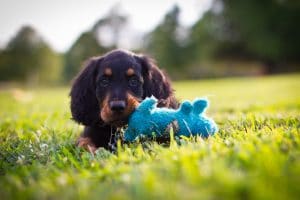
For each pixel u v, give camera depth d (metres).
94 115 0.72
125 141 0.63
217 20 7.34
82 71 0.76
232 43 7.31
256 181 0.35
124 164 0.49
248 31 7.08
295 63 7.32
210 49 7.48
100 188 0.40
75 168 0.53
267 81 4.04
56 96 2.93
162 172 0.41
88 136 0.72
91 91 0.74
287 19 6.97
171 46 8.49
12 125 1.01
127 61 0.69
